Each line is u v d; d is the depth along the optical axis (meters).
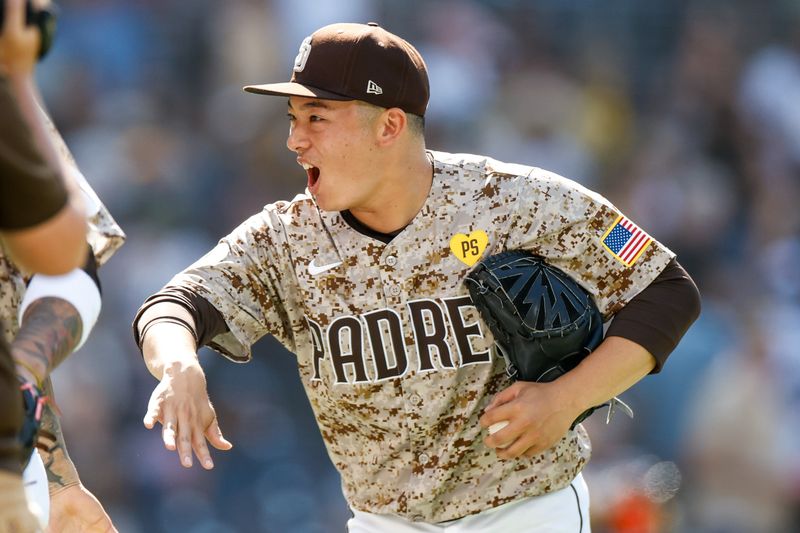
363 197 13.22
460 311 13.39
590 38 47.09
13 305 11.39
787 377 33.00
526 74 44.69
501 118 43.06
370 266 13.42
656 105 46.06
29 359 10.15
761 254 41.28
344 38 13.04
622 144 44.78
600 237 13.38
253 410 33.41
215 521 32.34
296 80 13.20
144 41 43.16
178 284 13.20
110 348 33.66
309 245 13.48
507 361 13.36
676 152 43.53
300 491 33.16
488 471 13.65
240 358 13.66
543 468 13.70
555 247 13.40
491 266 13.15
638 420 33.31
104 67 41.94
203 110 41.97
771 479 31.91
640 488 23.66
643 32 47.69
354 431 13.84
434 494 13.61
